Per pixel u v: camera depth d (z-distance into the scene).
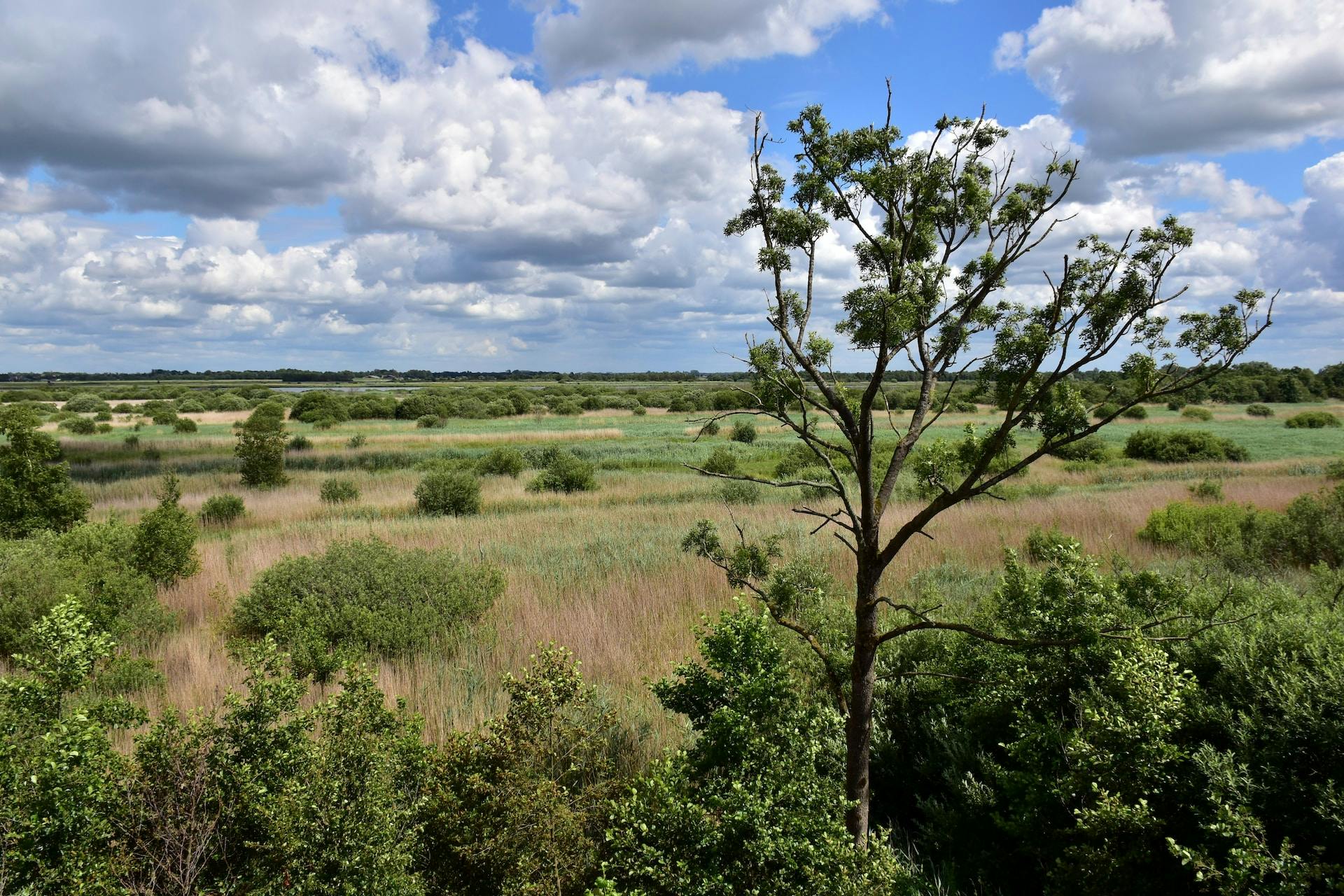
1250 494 18.34
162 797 2.86
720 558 3.59
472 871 3.05
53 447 13.26
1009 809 3.74
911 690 4.76
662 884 2.63
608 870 2.93
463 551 13.15
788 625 3.23
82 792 2.66
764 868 2.73
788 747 3.03
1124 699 3.54
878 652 4.95
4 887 2.47
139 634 8.41
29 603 7.60
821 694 4.66
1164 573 8.59
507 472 29.78
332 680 6.50
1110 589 4.07
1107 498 18.44
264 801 2.83
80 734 2.76
